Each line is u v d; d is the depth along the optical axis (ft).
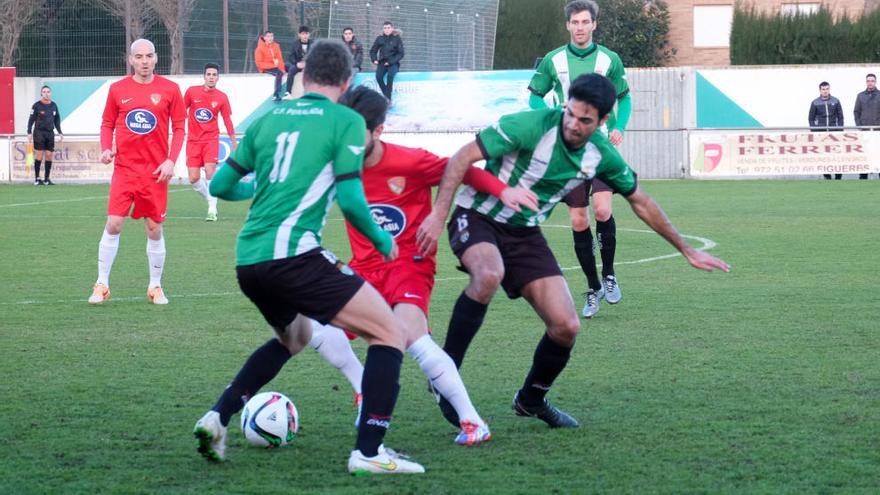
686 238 60.44
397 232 21.95
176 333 33.71
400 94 107.96
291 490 18.10
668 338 32.22
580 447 20.75
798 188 95.61
